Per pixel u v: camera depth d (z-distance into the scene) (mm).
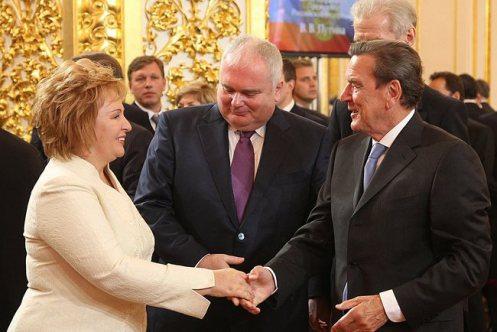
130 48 4961
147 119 4969
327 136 3301
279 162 3182
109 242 2428
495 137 6008
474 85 6957
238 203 3176
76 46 4891
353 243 2764
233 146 3225
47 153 2520
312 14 5746
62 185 2418
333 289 2965
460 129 3576
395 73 2703
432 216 2650
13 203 2918
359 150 2930
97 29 4898
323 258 3047
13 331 2467
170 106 5141
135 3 4953
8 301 2900
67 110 2471
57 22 5055
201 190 3158
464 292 2594
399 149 2740
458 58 9312
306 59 6422
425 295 2604
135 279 2447
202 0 5121
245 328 3176
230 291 2635
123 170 4129
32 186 2957
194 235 3176
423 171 2686
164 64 5094
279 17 5680
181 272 2555
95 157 2559
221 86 3066
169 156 3215
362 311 2621
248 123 3088
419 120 2799
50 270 2465
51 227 2404
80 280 2471
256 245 3146
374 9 3357
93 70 2543
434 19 9312
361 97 2736
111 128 2537
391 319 2629
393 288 2680
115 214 2525
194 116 3277
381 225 2711
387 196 2707
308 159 3221
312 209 3148
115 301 2508
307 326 3293
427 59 9320
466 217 2611
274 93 3072
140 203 3225
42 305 2457
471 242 2613
